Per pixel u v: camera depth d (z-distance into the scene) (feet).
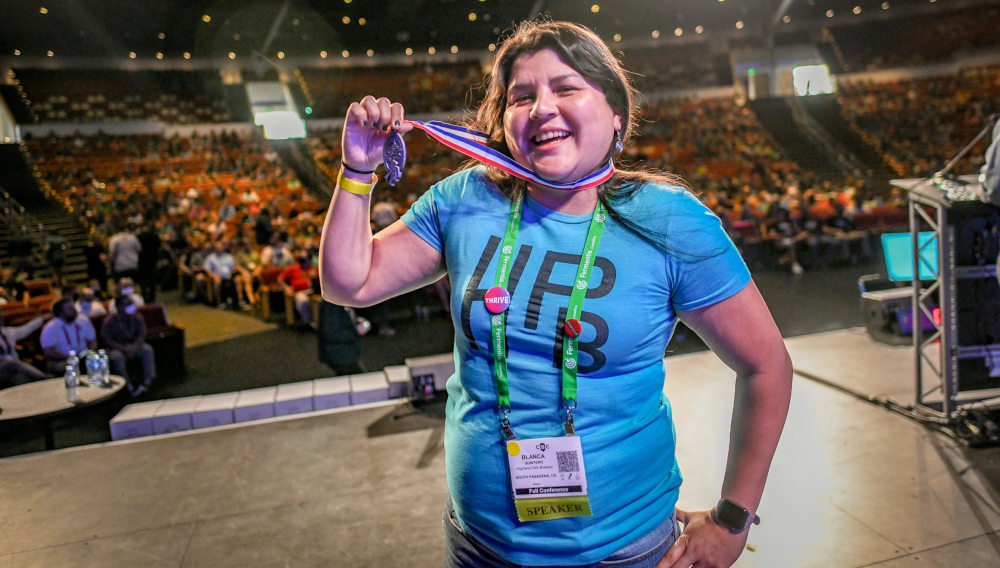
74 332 20.18
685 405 15.51
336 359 18.92
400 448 14.39
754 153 80.38
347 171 3.63
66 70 89.76
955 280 13.26
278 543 10.79
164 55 94.38
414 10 86.99
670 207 3.49
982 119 76.38
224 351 27.17
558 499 3.50
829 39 98.94
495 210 3.79
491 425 3.63
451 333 28.25
